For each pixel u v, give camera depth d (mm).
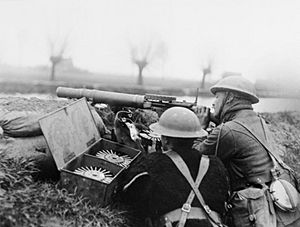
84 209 2473
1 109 3135
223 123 3164
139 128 3777
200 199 2471
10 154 2781
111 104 3635
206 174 2566
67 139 2834
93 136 3184
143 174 2551
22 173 2596
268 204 2758
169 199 2461
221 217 2594
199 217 2428
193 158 2621
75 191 2576
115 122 3316
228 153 3082
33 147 2910
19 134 2924
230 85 3248
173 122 2648
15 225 2055
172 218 2428
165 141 2705
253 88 3303
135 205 2740
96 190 2551
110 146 3248
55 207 2373
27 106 3330
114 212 2656
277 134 5637
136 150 3176
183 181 2502
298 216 2809
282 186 2797
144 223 2721
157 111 3568
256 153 3020
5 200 2180
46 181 2816
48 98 4141
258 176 2963
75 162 2807
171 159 2562
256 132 3117
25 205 2234
